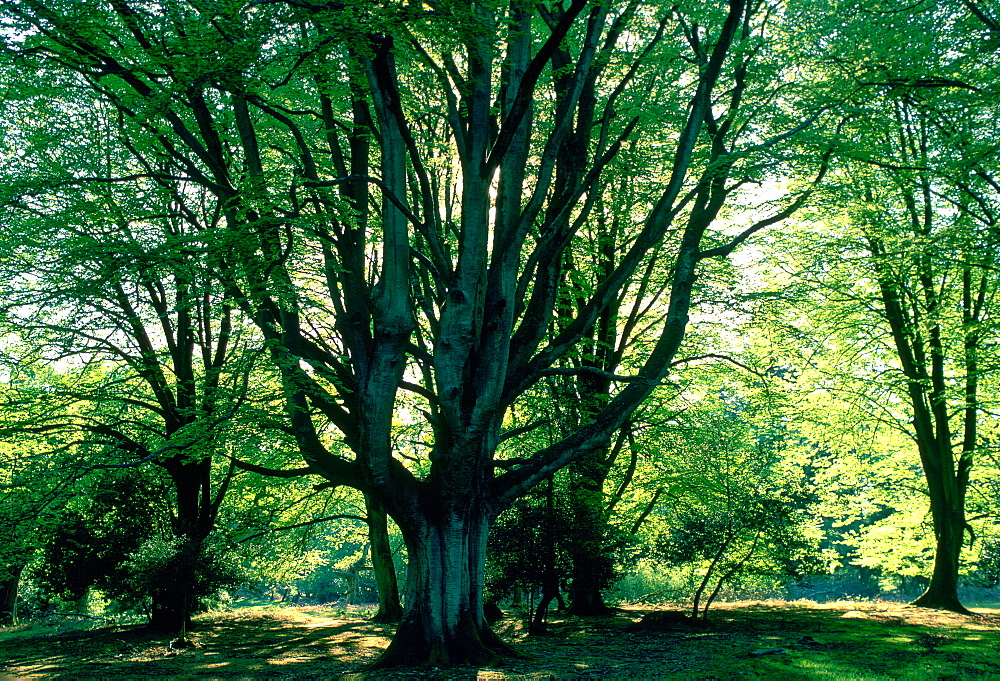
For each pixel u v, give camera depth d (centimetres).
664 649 1252
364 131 1160
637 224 1836
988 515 2311
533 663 1089
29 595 2850
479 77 1094
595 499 1630
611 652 1216
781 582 1828
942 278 2033
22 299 1268
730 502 1666
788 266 2072
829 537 3969
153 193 1371
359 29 814
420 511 1128
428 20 812
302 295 1220
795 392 2158
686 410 1945
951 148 1491
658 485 1914
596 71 1305
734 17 1222
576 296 1759
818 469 2795
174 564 1658
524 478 1202
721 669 1040
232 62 847
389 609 2073
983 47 1355
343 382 1232
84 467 1512
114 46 1098
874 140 1593
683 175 1272
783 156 1305
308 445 1198
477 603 1147
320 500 2067
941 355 2008
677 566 1981
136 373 1883
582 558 1532
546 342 1825
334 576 4459
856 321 2091
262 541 2020
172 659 1306
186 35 875
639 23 1442
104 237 1330
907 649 1240
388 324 1080
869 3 1414
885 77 1406
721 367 1936
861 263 1975
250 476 1714
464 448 1095
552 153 1179
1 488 1520
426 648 1091
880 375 2123
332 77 1047
